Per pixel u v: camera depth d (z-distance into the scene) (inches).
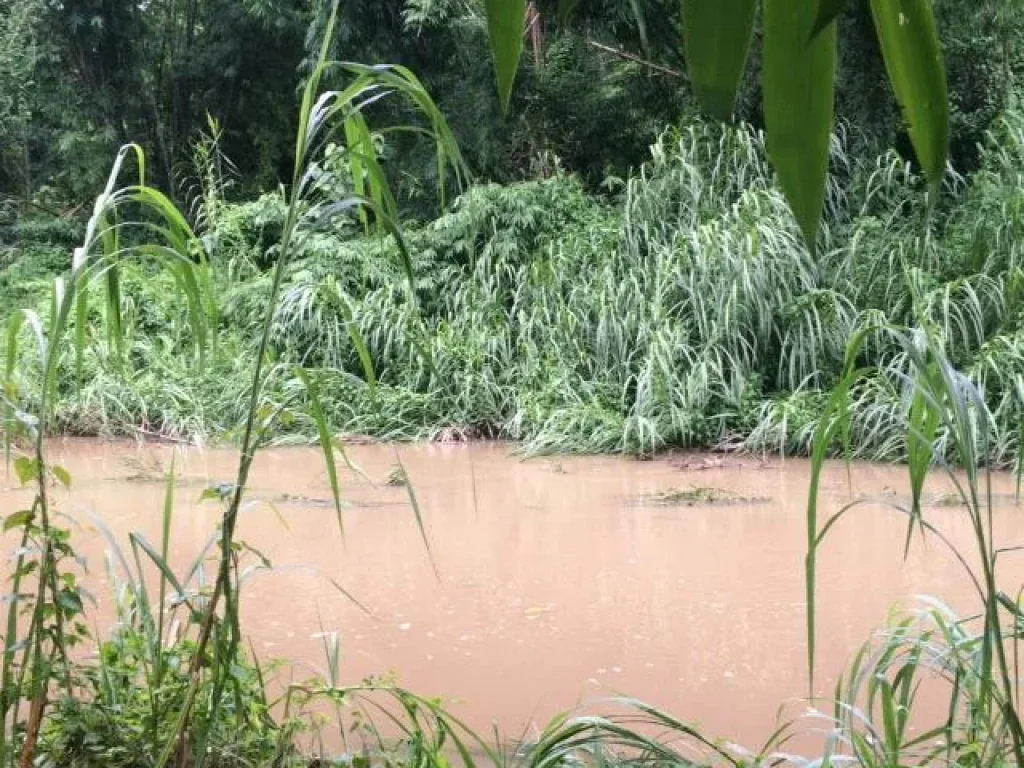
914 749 76.7
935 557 140.6
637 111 423.8
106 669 66.1
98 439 293.4
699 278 288.8
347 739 79.2
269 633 108.0
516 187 357.1
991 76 355.3
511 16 25.2
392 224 58.2
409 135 429.4
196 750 58.9
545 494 201.3
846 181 319.6
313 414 63.2
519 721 84.4
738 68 24.1
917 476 52.2
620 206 352.5
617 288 305.0
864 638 105.6
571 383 297.6
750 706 87.9
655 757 67.1
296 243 63.2
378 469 236.5
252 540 154.5
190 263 64.9
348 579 131.9
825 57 24.2
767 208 294.0
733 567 138.2
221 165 530.0
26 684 63.1
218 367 311.4
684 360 282.0
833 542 152.2
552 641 106.3
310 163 66.9
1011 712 47.4
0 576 114.8
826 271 288.7
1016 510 171.2
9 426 62.0
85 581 121.9
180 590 61.4
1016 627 65.6
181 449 272.2
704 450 266.4
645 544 153.6
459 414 302.8
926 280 270.7
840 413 50.1
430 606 119.3
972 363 250.1
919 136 25.4
